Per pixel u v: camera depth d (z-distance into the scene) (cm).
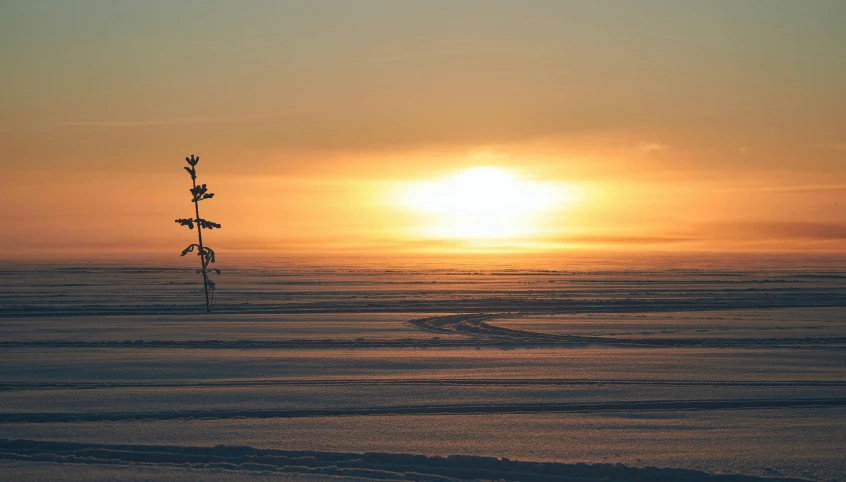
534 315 3859
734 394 1697
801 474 1116
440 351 2456
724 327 3200
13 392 1730
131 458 1191
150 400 1639
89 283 7556
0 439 1287
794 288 6353
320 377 1942
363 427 1393
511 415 1495
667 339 2767
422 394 1708
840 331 3031
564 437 1320
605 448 1252
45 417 1478
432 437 1323
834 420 1441
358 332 3053
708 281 7712
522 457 1202
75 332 3014
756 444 1270
